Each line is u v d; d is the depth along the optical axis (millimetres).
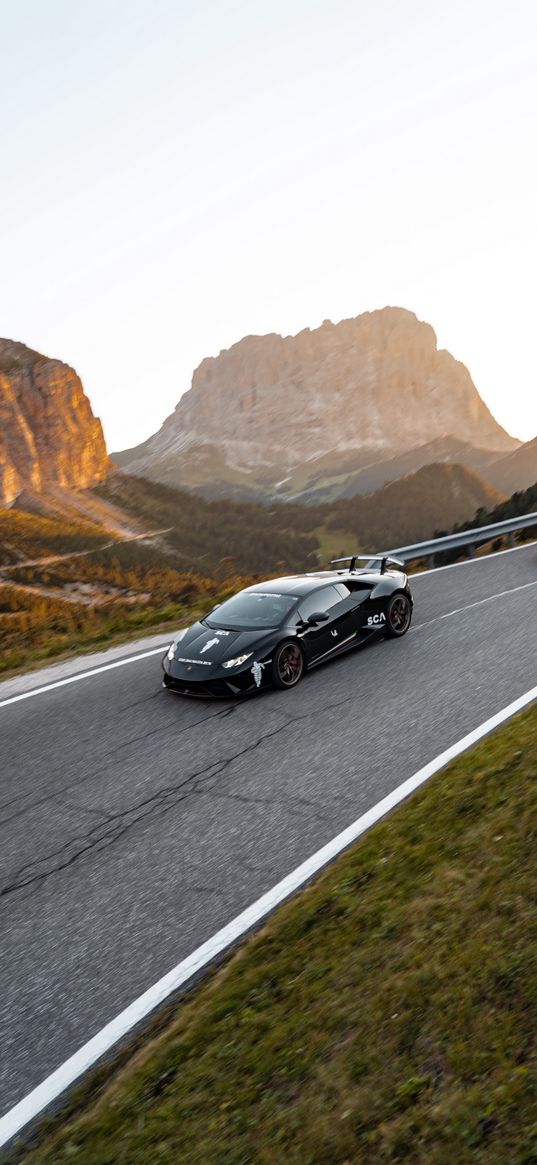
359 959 4219
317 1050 3697
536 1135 2971
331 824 5941
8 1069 4062
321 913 4773
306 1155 3184
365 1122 3256
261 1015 4035
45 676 10672
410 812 5754
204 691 8805
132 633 12820
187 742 7793
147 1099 3693
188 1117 3533
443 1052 3465
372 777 6613
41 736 8359
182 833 6070
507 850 4703
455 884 4555
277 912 4949
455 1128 3104
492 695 8133
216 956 4676
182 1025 4133
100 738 8125
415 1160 3037
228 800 6516
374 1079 3443
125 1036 4180
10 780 7332
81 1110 3770
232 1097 3580
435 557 18625
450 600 13055
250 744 7602
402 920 4410
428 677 8969
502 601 12523
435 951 4055
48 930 5086
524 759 5953
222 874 5477
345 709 8242
